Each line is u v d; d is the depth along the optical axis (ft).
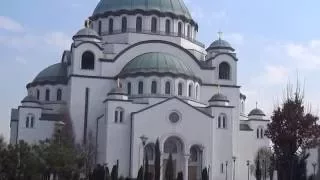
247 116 421.59
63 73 407.44
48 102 397.80
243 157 388.98
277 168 165.78
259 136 395.75
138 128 337.31
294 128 154.71
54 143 279.90
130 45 385.50
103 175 253.24
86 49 375.45
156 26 405.39
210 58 400.67
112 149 336.70
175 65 367.86
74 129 363.15
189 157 343.05
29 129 365.61
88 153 334.85
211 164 344.90
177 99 344.69
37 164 241.14
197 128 345.31
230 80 397.80
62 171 261.85
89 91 371.35
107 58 381.19
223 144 354.74
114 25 406.00
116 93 344.90
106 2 415.44
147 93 358.43
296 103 157.38
